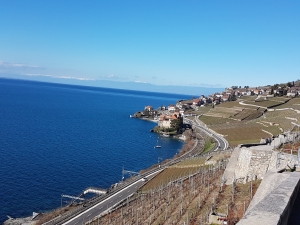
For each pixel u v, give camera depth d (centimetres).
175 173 10738
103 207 8469
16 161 12700
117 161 14575
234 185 4681
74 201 9388
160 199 7362
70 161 13638
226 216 3600
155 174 11419
